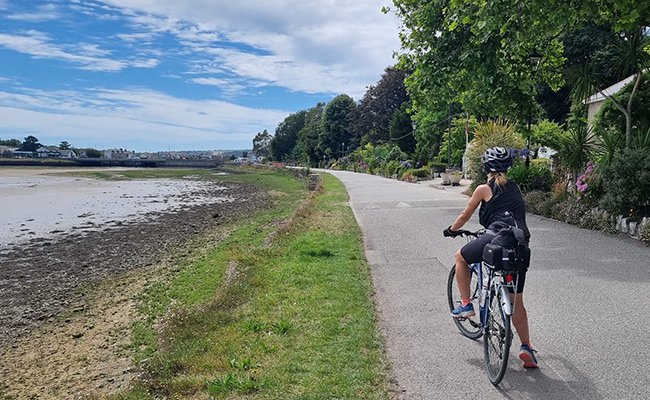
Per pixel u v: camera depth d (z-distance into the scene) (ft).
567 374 14.92
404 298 22.74
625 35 42.63
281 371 15.43
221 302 23.44
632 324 18.54
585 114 71.67
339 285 24.80
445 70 55.67
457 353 16.62
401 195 75.72
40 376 21.31
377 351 16.85
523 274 14.94
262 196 123.54
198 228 68.49
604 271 25.79
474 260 15.96
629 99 41.83
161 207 100.78
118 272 42.52
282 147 478.18
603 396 13.61
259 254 33.78
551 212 44.47
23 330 28.30
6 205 103.86
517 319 15.15
